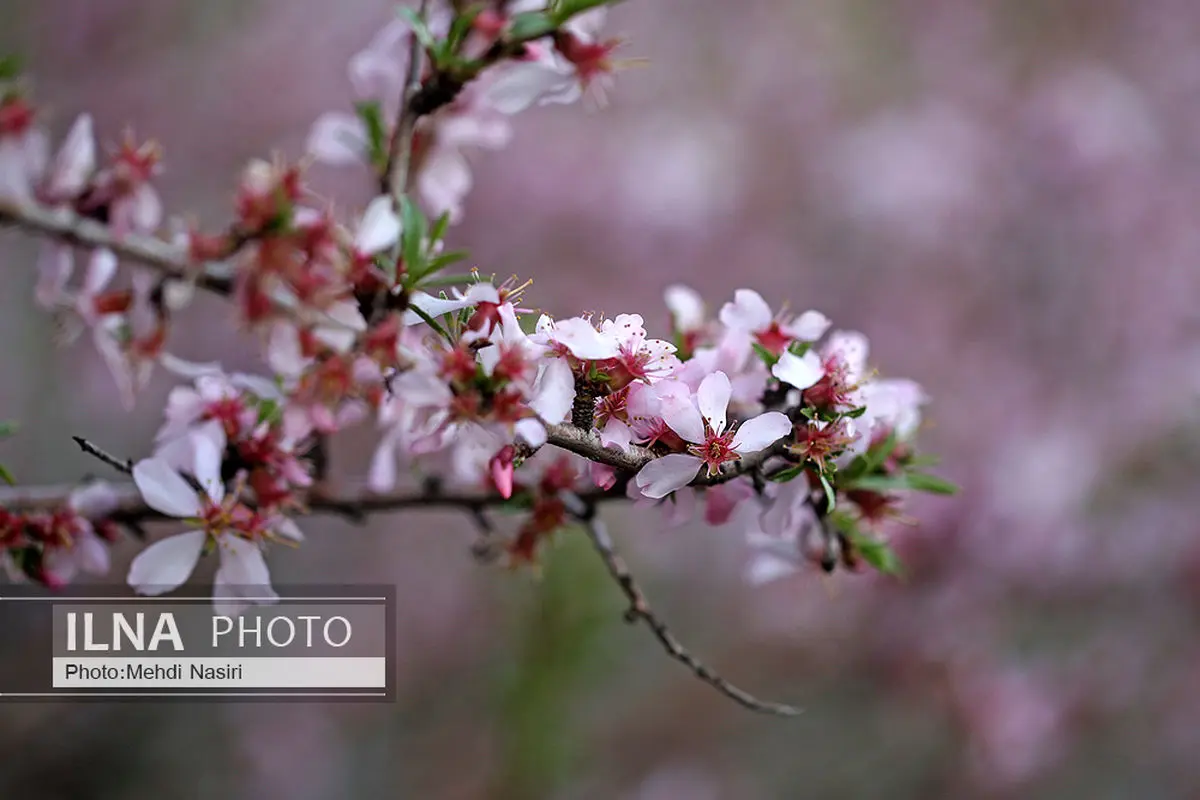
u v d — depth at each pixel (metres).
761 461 1.58
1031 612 5.34
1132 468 5.56
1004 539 5.20
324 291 1.59
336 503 2.20
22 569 2.01
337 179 5.65
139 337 1.70
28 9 5.82
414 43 1.95
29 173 1.59
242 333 1.62
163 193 5.83
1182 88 6.79
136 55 5.98
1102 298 6.17
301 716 5.54
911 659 5.41
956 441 5.68
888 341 6.20
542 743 5.45
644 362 1.52
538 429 1.49
